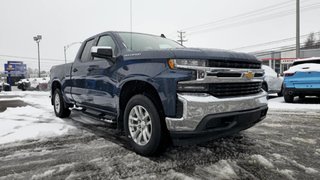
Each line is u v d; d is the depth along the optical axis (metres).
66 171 2.63
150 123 2.93
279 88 10.23
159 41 4.34
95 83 3.96
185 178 2.42
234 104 2.74
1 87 21.11
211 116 2.56
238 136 3.93
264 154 3.09
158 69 2.76
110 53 3.42
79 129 4.59
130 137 3.21
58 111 5.86
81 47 4.80
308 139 3.77
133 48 3.63
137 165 2.76
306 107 7.11
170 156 3.02
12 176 2.53
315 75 7.11
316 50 36.47
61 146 3.52
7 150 3.36
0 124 5.04
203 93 2.60
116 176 2.48
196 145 3.43
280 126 4.67
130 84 3.27
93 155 3.12
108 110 3.79
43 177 2.49
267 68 9.99
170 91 2.62
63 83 5.34
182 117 2.55
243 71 2.91
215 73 2.65
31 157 3.08
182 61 2.60
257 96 3.08
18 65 38.84
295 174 2.51
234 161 2.85
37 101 10.27
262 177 2.44
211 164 2.76
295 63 8.02
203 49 2.83
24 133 4.27
